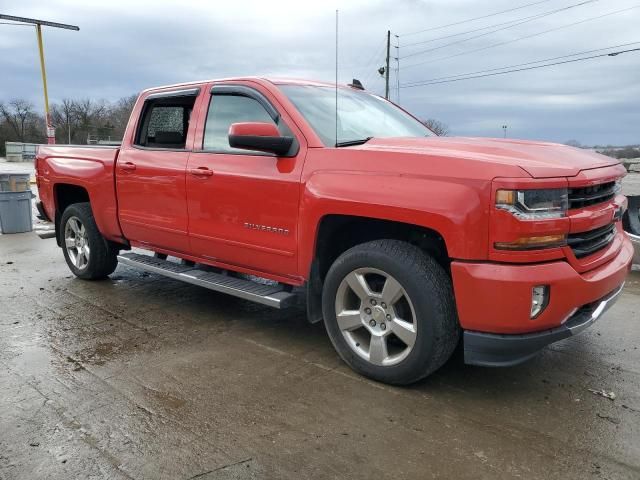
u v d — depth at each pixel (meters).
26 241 8.55
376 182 3.15
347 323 3.46
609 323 4.48
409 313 3.21
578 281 2.88
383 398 3.17
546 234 2.79
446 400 3.15
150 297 5.29
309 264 3.56
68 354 3.85
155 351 3.91
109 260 5.71
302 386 3.33
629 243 3.78
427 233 3.28
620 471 2.49
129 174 4.87
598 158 3.46
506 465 2.54
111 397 3.19
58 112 75.19
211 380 3.43
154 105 4.91
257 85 4.00
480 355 2.99
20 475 2.45
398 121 4.55
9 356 3.81
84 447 2.67
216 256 4.30
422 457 2.60
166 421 2.92
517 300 2.77
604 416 2.97
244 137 3.47
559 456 2.60
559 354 3.83
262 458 2.59
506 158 2.95
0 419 2.94
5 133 76.44
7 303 5.08
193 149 4.34
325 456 2.60
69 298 5.25
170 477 2.45
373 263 3.21
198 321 4.57
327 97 4.19
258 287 4.04
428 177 2.98
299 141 3.63
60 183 5.81
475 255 2.84
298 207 3.55
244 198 3.87
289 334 4.26
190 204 4.30
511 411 3.03
